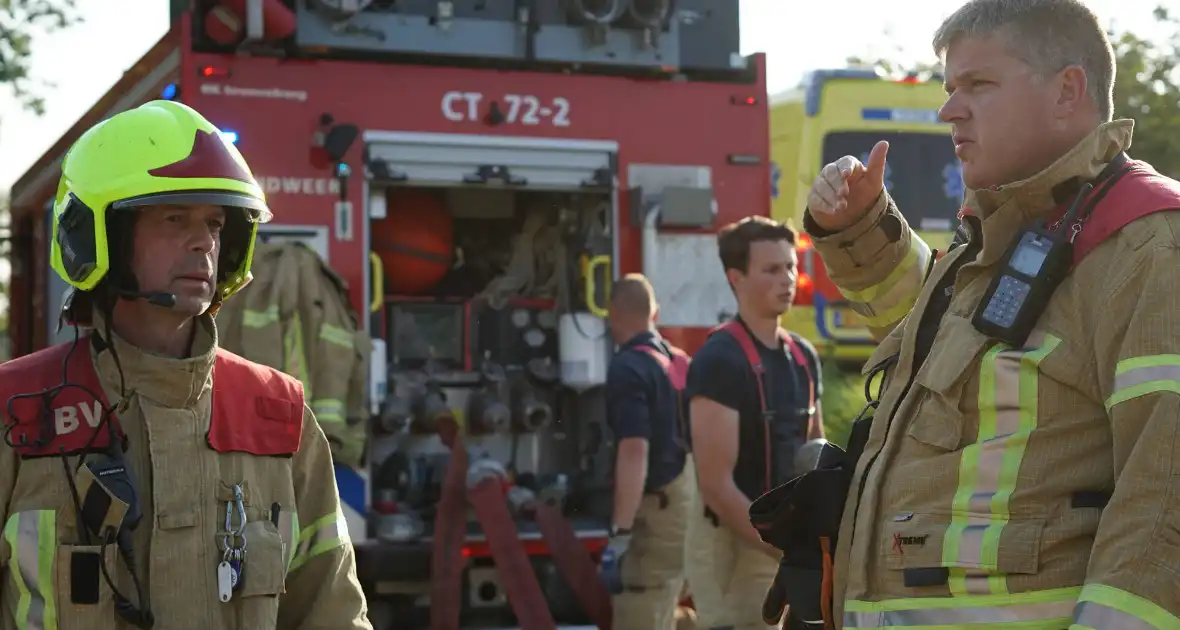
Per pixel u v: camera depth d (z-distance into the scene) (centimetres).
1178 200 207
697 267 620
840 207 271
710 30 623
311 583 263
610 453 617
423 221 629
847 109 1133
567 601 589
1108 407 204
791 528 255
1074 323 212
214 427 243
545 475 636
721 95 626
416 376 616
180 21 564
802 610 257
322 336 546
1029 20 222
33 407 233
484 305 643
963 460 219
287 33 555
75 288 244
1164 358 197
